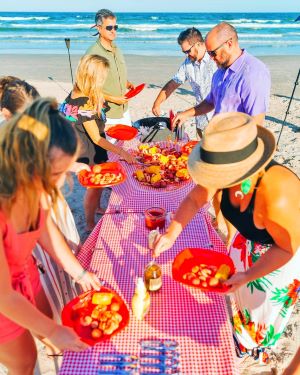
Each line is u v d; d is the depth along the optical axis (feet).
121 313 5.98
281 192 5.72
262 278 7.02
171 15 191.42
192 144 12.66
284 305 7.22
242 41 85.05
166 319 6.09
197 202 7.45
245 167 5.83
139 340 5.73
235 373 5.28
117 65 16.75
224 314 6.18
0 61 53.36
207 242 8.05
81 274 6.74
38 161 4.29
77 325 5.82
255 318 7.61
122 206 9.57
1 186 4.43
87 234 14.06
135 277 7.06
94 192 12.81
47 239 6.57
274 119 27.04
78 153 4.83
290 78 41.45
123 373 5.24
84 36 92.12
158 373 5.25
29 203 4.75
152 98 32.58
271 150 6.09
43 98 4.51
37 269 7.13
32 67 48.14
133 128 13.65
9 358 6.43
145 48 73.15
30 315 4.99
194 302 6.42
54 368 8.75
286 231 5.81
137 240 8.14
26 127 4.23
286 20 140.15
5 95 6.97
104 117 12.81
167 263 7.42
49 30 105.19
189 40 15.05
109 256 7.64
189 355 5.51
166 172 11.12
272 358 8.94
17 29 106.22
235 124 6.11
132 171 11.42
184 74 16.74
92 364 5.37
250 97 11.25
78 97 11.43
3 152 4.29
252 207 6.22
